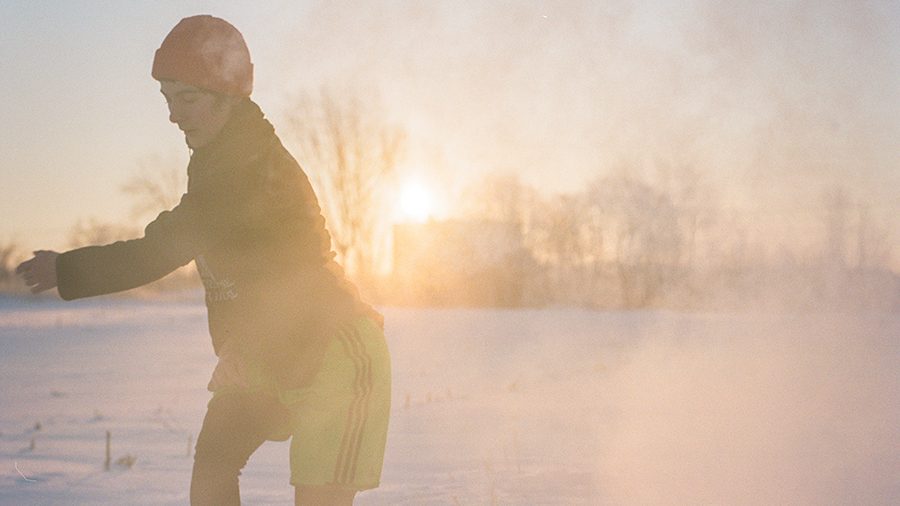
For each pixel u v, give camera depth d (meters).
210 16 2.85
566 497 5.32
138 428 8.59
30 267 2.73
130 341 22.42
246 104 2.86
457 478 5.91
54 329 27.61
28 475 6.28
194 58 2.77
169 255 2.76
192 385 12.66
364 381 2.89
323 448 2.88
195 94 2.79
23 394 11.54
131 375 14.16
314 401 2.89
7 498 5.57
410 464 6.43
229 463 2.86
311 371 2.84
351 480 2.89
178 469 6.55
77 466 6.67
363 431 2.90
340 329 2.88
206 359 17.17
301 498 2.91
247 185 2.78
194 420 9.12
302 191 2.87
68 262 2.72
